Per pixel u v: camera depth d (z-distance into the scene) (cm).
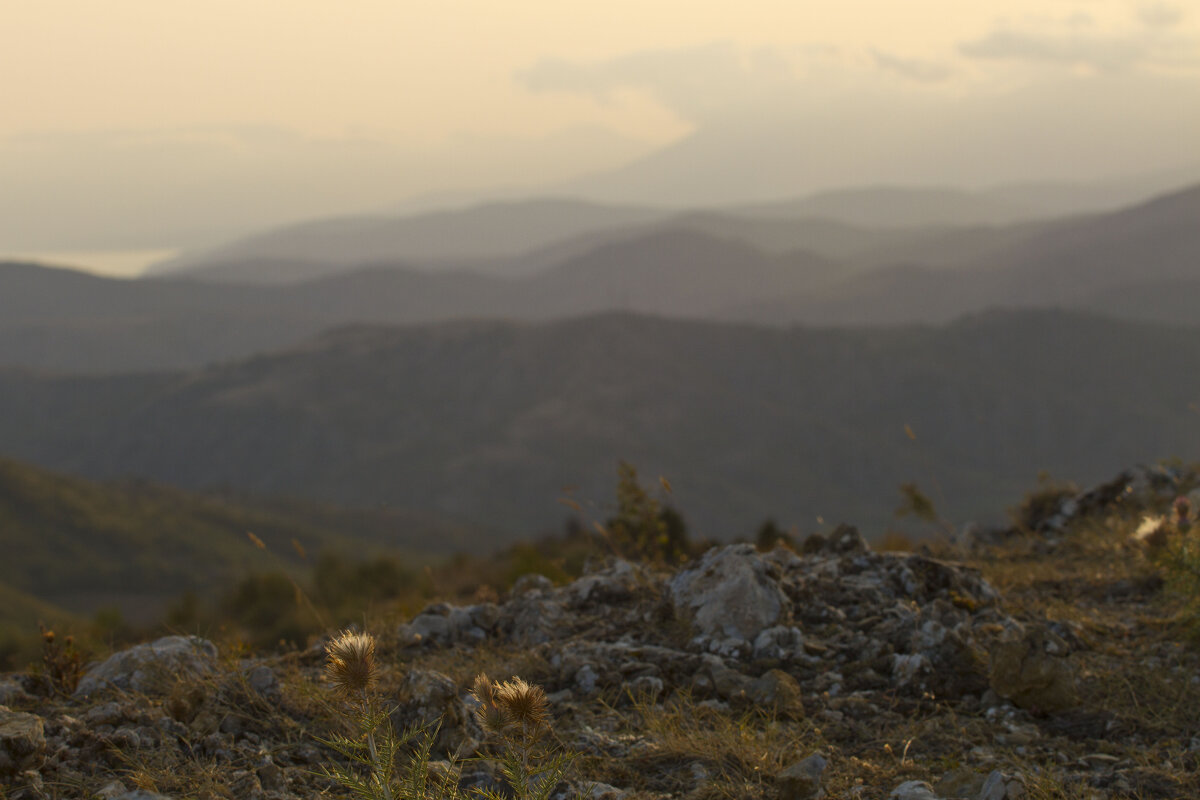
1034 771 370
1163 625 541
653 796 342
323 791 324
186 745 363
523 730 237
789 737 403
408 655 540
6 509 14162
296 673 455
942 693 454
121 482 18138
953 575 595
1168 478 973
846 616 551
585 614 600
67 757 338
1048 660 434
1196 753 380
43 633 463
